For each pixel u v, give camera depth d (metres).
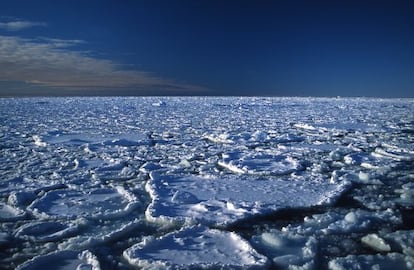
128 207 4.31
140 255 3.18
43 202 4.59
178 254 3.22
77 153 7.99
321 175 5.88
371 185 5.33
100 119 16.62
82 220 3.94
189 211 4.26
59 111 22.25
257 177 5.85
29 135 10.80
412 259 3.07
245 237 3.67
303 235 3.62
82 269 2.94
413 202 4.55
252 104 32.75
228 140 9.66
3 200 4.74
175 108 26.34
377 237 3.42
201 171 6.25
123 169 6.28
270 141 9.73
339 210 4.38
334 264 3.00
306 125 13.40
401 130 12.03
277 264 3.08
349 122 14.84
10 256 3.25
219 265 2.99
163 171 6.23
